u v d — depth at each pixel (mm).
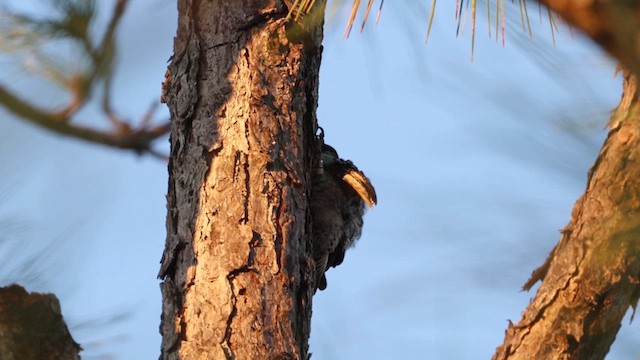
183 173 6332
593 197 5754
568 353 6117
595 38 2781
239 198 6105
